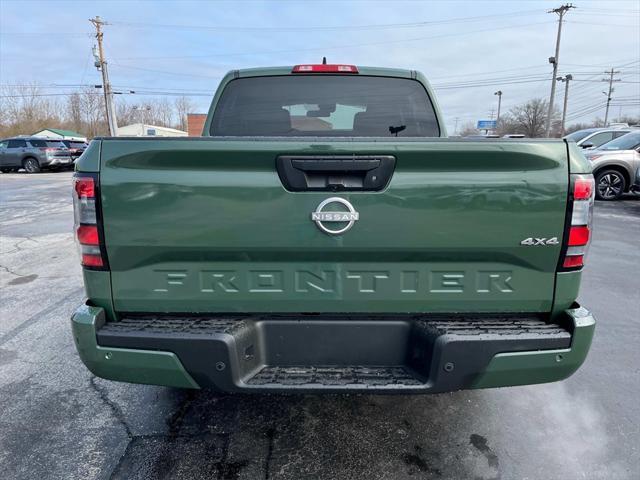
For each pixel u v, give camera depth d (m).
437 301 2.13
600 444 2.56
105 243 2.06
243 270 2.11
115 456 2.46
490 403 2.98
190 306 2.15
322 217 2.02
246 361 2.10
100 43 39.84
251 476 2.30
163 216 2.03
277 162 2.00
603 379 3.28
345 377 2.08
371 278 2.12
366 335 2.14
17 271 6.03
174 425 2.74
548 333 2.06
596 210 10.79
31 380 3.27
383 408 2.92
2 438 2.61
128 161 2.01
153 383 2.10
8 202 12.80
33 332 4.08
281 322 2.14
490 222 2.03
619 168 12.07
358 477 2.30
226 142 1.97
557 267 2.09
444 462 2.42
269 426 2.73
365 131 3.39
